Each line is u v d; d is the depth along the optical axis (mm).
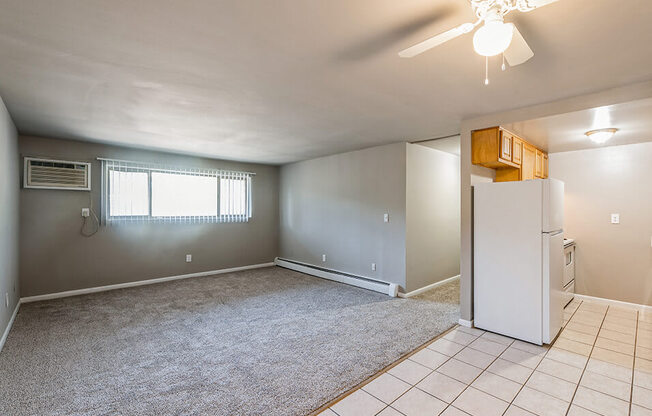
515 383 2158
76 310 3627
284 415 1828
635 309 3701
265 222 6344
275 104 2744
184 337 2912
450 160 5055
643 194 3674
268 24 1556
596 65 1971
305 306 3820
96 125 3408
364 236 4785
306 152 5047
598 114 2596
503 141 3090
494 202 3014
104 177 4438
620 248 3811
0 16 1475
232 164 5871
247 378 2219
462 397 2000
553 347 2711
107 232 4488
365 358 2508
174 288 4625
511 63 1542
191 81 2254
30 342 2777
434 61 1941
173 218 5117
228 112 2971
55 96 2535
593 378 2221
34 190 3939
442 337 2920
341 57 1903
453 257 5137
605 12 1429
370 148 4688
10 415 1821
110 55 1879
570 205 4168
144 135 3865
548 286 2701
